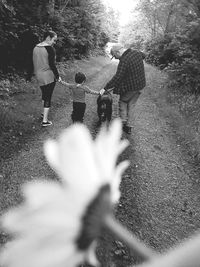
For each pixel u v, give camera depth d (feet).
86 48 70.03
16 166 15.37
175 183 16.21
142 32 111.86
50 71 20.16
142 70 20.79
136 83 20.74
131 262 10.07
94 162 1.00
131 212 13.29
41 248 0.84
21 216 0.85
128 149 19.56
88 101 30.14
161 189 15.48
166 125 25.44
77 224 0.91
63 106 26.89
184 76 36.83
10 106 23.03
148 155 19.12
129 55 20.44
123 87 20.84
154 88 39.91
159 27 101.50
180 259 0.73
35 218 0.86
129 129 21.89
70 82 38.17
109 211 0.97
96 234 0.93
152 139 21.95
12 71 31.96
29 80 29.27
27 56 32.58
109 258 9.96
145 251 0.92
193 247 0.74
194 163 18.72
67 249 0.87
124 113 21.66
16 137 18.58
